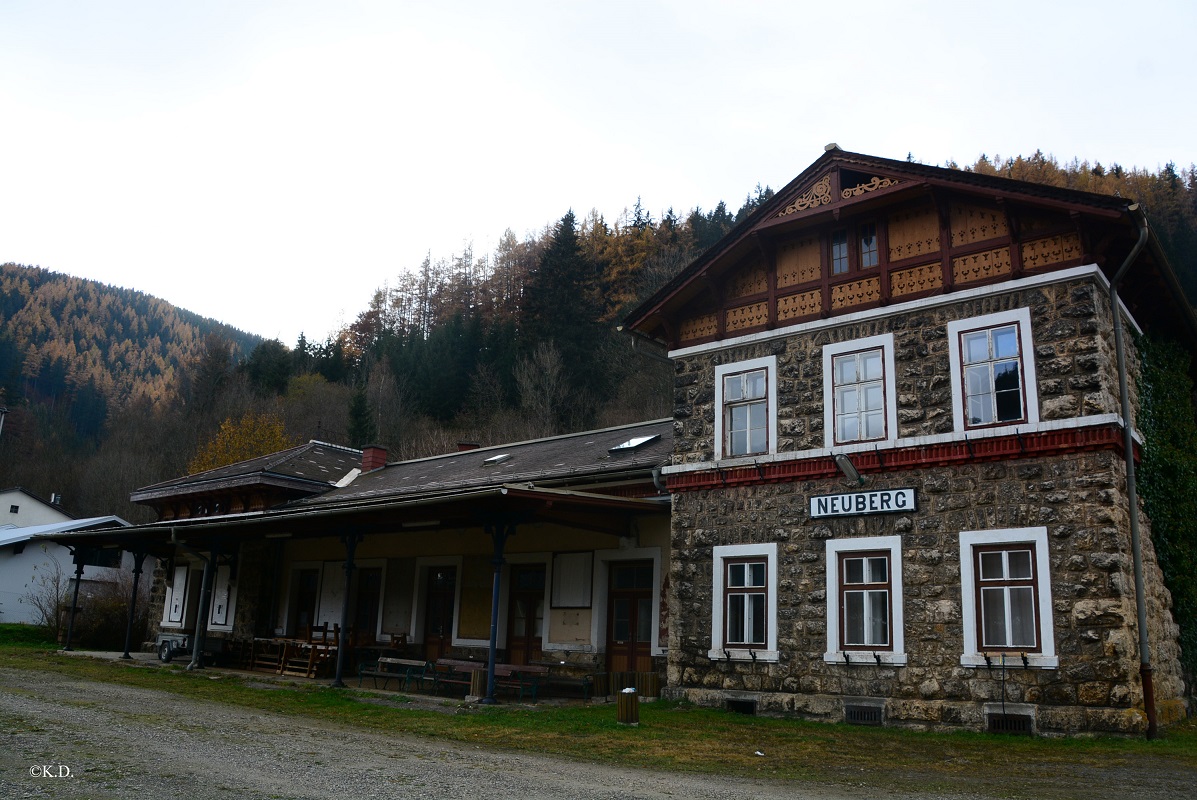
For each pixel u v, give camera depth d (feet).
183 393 238.68
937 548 42.68
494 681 47.98
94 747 30.58
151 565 133.18
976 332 43.78
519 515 48.96
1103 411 39.34
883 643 43.78
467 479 69.56
